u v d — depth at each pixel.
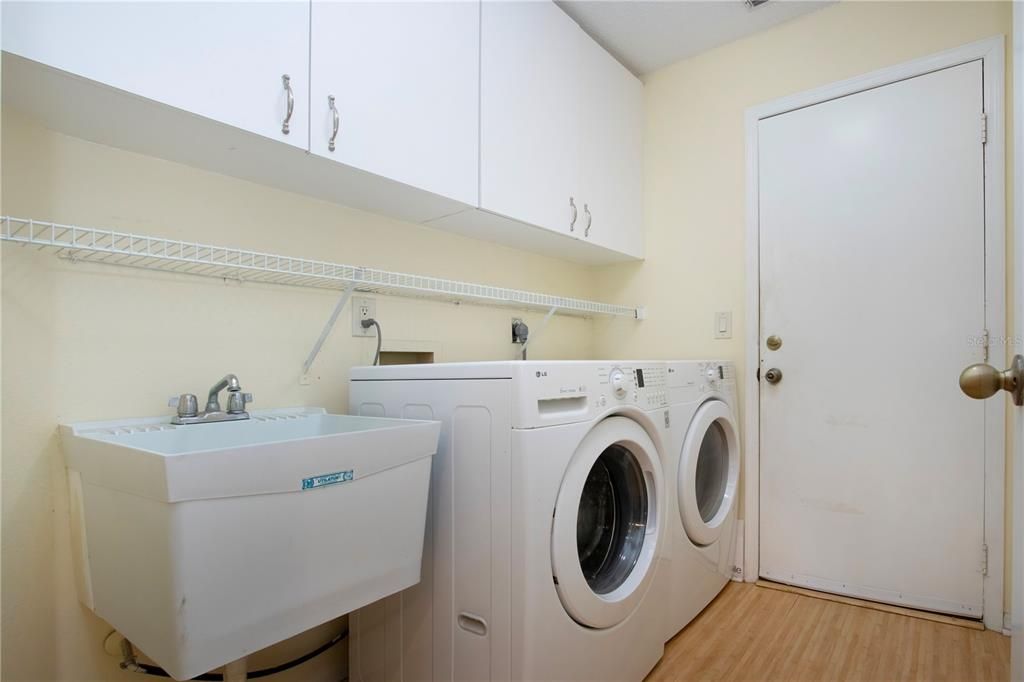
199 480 0.77
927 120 1.87
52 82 0.91
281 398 1.46
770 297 2.17
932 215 1.85
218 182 1.34
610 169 2.26
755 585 2.09
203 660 0.78
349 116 1.27
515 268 2.27
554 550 1.12
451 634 1.19
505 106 1.71
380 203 1.59
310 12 1.20
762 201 2.21
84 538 1.02
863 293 1.97
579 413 1.21
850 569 1.97
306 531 0.91
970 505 1.77
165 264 1.24
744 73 2.27
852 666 1.50
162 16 0.98
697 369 1.83
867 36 1.99
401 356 1.87
